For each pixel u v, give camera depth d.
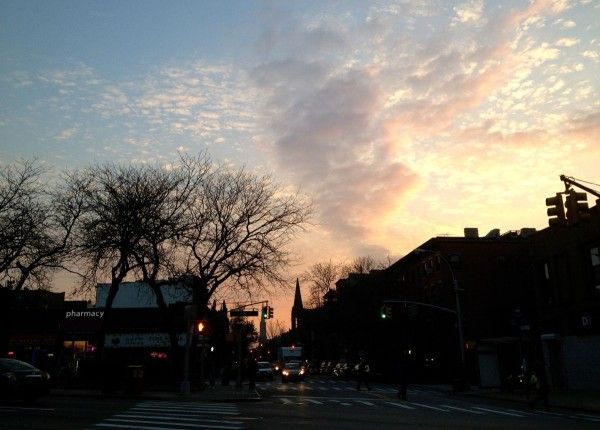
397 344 61.81
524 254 57.91
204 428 14.34
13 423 14.55
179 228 33.97
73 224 34.81
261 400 26.89
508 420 18.16
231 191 36.78
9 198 32.88
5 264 32.84
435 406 24.92
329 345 99.81
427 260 61.75
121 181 33.31
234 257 36.84
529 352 41.25
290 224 37.78
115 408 19.59
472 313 55.72
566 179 17.62
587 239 33.97
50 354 50.25
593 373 33.22
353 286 70.56
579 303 34.69
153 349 50.94
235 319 61.50
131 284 57.06
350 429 14.49
